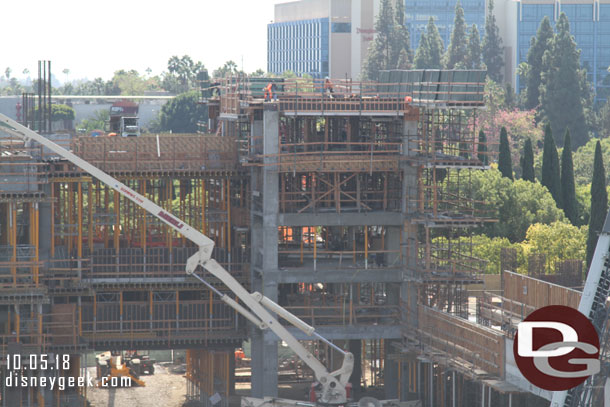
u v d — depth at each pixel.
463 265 86.75
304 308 90.75
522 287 77.56
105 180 80.81
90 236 90.44
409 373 90.75
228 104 99.75
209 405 93.50
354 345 100.00
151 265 89.56
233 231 100.56
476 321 86.81
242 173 93.12
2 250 86.75
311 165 87.25
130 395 98.62
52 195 89.25
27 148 87.38
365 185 94.00
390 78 96.25
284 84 98.44
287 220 88.19
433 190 90.12
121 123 113.38
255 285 90.75
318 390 85.62
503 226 125.38
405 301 89.38
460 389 82.19
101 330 88.50
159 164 91.94
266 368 88.25
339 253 92.69
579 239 117.94
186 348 90.06
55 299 94.06
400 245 89.88
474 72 87.19
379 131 96.50
